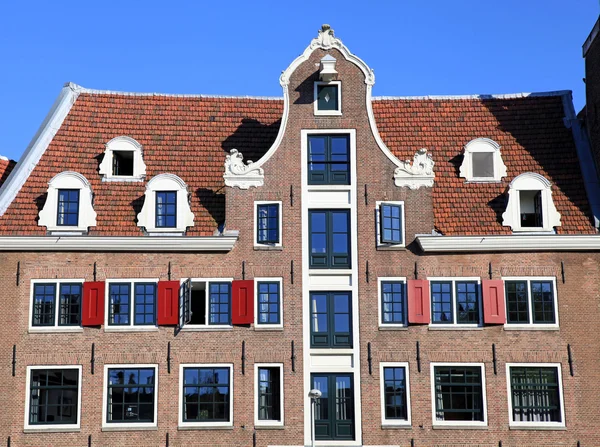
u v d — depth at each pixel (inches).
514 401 1206.3
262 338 1214.3
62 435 1181.1
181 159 1342.3
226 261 1234.6
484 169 1323.8
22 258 1222.3
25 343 1200.8
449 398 1206.9
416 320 1214.9
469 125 1389.0
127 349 1205.7
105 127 1371.8
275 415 1202.0
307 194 1257.4
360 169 1264.8
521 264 1237.7
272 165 1263.5
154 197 1258.0
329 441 1189.7
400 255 1241.4
